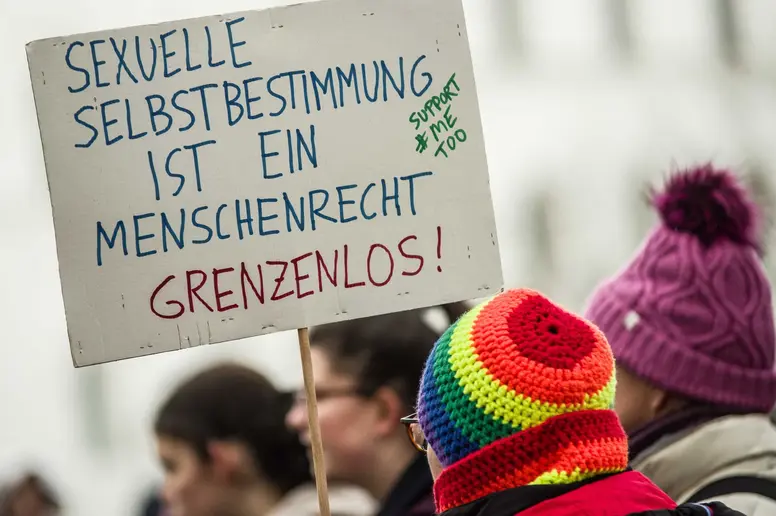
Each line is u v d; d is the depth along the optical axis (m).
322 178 4.62
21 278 24.16
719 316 5.13
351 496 5.85
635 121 27.36
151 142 4.61
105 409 23.20
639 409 5.25
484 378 3.48
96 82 4.61
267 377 6.64
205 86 4.64
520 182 26.64
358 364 5.79
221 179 4.61
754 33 28.28
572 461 3.42
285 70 4.66
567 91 27.31
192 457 6.46
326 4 4.69
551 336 3.52
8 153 24.62
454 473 3.52
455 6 4.69
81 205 4.56
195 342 4.54
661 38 27.88
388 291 4.58
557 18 27.59
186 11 25.12
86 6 25.22
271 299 4.56
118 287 4.54
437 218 4.62
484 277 4.60
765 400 5.13
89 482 22.95
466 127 4.65
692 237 5.22
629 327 5.23
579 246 26.42
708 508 3.59
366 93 4.66
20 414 23.31
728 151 27.66
